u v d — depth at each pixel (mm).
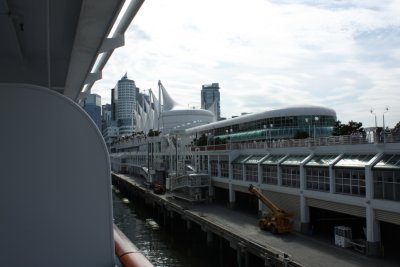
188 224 48938
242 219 44281
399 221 27062
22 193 5762
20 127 5762
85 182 5988
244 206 54469
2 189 5699
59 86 23234
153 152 99250
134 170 124438
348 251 30344
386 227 34594
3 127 5707
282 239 34562
